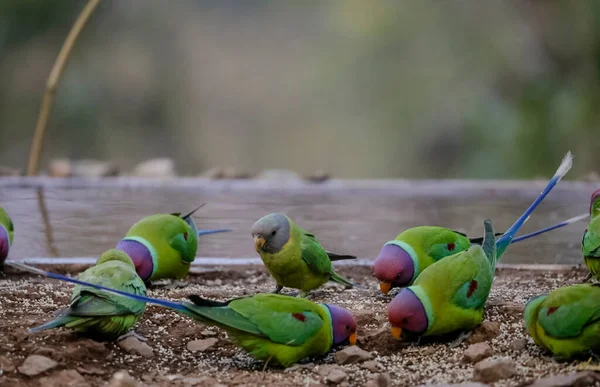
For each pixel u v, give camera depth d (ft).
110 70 105.50
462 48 85.05
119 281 24.84
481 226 39.86
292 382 23.08
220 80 119.34
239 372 24.07
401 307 24.53
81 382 22.49
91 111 101.71
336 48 96.43
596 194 32.19
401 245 28.89
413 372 23.88
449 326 25.03
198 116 116.37
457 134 83.71
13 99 96.58
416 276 28.78
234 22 123.44
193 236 31.91
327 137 99.45
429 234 29.17
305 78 119.03
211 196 47.39
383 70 89.20
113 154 104.27
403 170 87.51
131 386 21.98
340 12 94.79
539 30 77.66
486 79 82.53
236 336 23.77
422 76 86.38
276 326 23.63
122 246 30.35
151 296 29.91
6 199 45.37
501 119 78.23
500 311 27.78
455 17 85.20
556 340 23.21
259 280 33.73
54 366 23.03
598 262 29.30
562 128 72.49
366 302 29.84
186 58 116.37
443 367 24.14
